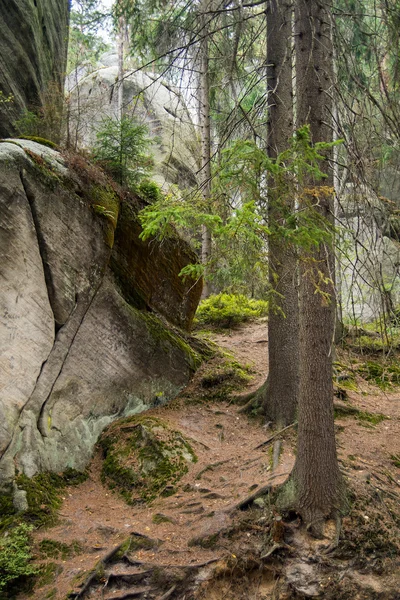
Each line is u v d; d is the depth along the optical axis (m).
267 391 8.73
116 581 5.54
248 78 9.02
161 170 16.58
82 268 8.10
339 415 8.99
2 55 10.45
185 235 10.65
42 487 6.82
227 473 7.39
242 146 4.65
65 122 9.98
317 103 5.83
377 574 5.64
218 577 5.61
